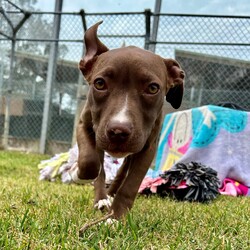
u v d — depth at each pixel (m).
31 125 1.35
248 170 0.72
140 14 1.06
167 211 0.42
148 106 0.31
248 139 0.73
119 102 0.30
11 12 1.23
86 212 0.37
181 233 0.31
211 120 0.73
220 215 0.41
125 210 0.34
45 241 0.26
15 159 1.01
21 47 1.34
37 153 1.31
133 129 0.29
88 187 0.62
